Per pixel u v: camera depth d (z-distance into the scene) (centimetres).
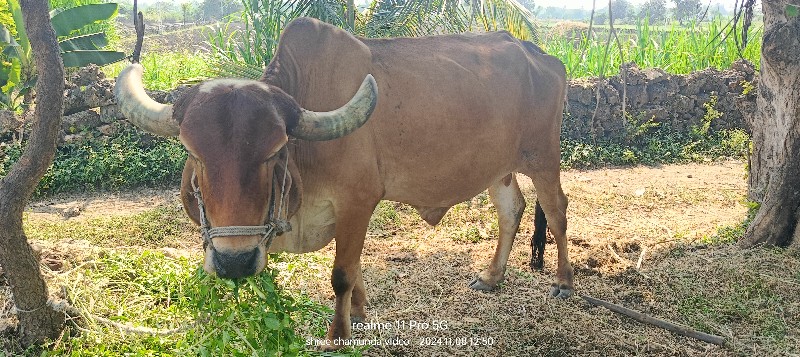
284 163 338
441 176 444
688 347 446
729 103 1205
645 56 1430
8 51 1018
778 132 618
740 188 920
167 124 326
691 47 1450
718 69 1335
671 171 1039
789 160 598
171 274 480
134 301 449
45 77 354
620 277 567
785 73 598
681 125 1193
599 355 436
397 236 698
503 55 498
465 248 653
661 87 1184
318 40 398
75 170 889
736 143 1142
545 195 542
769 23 613
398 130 413
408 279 562
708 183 955
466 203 807
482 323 480
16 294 384
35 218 763
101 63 992
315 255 592
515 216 548
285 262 559
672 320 487
